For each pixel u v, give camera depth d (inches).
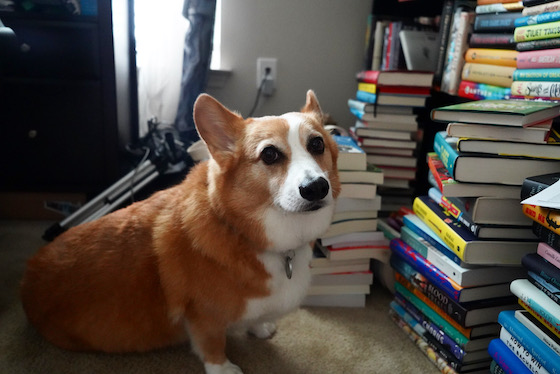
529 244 44.9
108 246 45.5
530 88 49.3
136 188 72.9
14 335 51.8
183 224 43.8
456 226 47.6
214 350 45.9
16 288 60.7
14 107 73.1
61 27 70.2
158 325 46.4
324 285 60.7
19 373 46.3
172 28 88.1
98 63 72.7
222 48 92.7
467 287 45.6
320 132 45.5
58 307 46.1
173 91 92.4
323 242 59.1
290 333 55.1
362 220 60.3
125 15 85.4
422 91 70.6
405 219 57.8
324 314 59.8
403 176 76.5
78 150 77.0
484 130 44.5
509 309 46.5
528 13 49.6
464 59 65.5
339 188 47.7
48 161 77.1
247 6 90.7
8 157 76.0
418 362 51.1
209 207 43.2
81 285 45.1
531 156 43.9
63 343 48.6
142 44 91.0
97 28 71.1
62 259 46.7
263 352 51.4
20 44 69.9
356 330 56.5
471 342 46.1
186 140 88.4
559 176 40.2
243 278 42.5
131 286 44.6
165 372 47.7
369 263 62.9
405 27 80.7
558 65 45.4
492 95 58.2
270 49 93.7
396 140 74.1
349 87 97.5
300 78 96.0
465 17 64.3
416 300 54.3
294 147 41.6
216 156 41.7
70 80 73.2
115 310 45.1
